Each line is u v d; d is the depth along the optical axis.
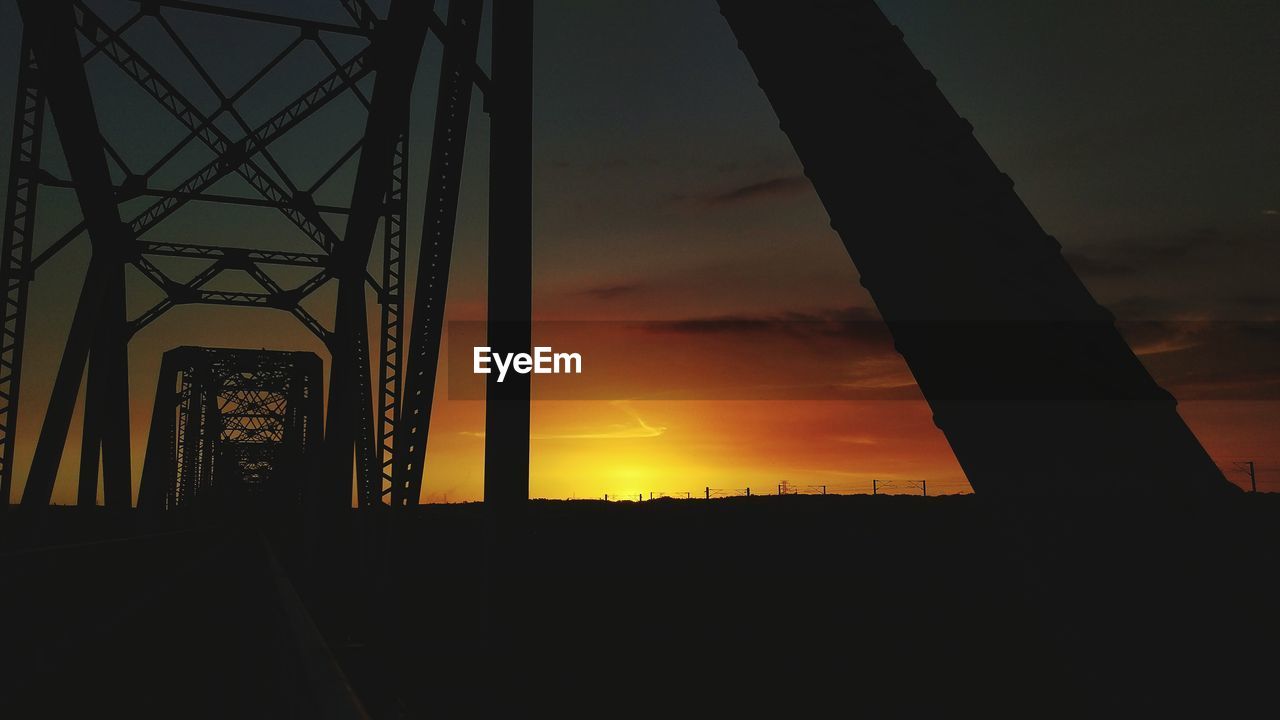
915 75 2.78
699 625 14.96
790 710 9.37
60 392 19.34
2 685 5.70
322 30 19.27
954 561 26.27
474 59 12.45
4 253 15.61
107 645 7.52
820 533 37.81
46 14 15.09
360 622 15.37
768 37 3.15
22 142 15.92
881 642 13.50
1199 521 2.01
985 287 2.45
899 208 2.68
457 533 39.97
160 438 44.38
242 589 12.71
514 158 6.01
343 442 22.67
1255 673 1.83
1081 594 2.05
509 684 5.33
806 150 2.97
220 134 20.08
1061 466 2.21
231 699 5.35
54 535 22.31
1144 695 1.93
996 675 11.09
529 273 5.94
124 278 25.78
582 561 25.81
